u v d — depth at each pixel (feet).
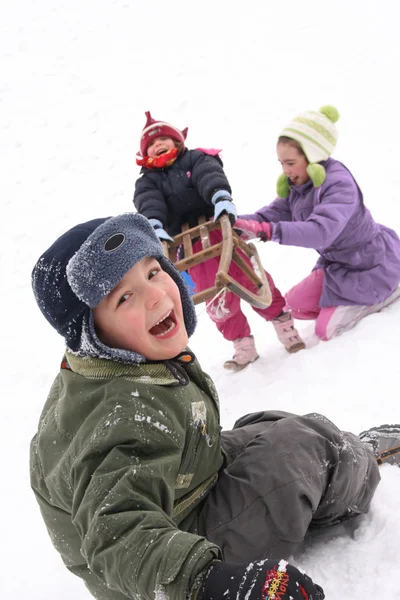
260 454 4.79
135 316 4.35
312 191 10.03
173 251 9.66
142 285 4.37
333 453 4.86
